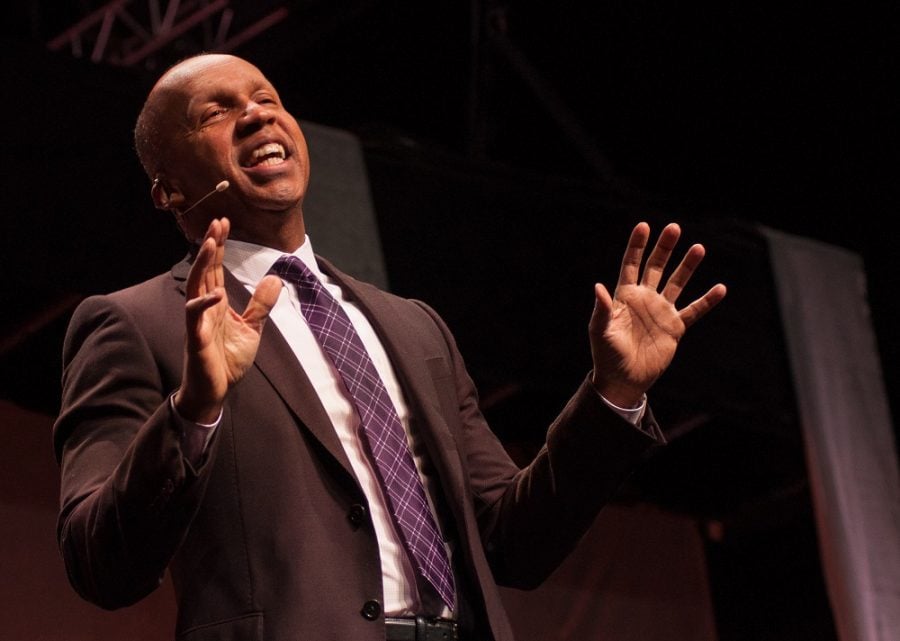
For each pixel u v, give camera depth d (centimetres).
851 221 1656
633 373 550
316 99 1664
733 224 1537
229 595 481
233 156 597
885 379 1605
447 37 1675
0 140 1158
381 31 1645
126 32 1573
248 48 1595
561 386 1372
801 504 1589
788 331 1502
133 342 538
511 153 1717
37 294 1162
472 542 523
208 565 491
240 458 502
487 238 1401
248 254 590
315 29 1593
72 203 1168
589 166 1692
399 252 1344
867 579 1421
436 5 1641
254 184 590
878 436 1501
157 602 1280
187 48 1580
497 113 1686
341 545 489
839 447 1470
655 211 1503
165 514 455
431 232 1373
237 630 472
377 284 1314
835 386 1499
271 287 491
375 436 525
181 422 457
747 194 1708
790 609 1581
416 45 1672
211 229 466
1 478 1252
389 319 585
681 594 1609
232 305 557
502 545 575
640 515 1636
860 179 1633
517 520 567
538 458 570
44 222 1150
